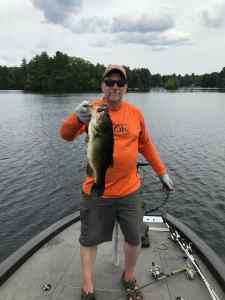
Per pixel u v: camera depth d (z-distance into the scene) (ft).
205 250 11.42
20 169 46.96
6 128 84.23
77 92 290.97
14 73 374.84
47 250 11.87
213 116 116.98
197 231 29.40
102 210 9.10
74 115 8.89
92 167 8.30
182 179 42.75
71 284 10.06
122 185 9.02
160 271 10.73
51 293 9.64
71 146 63.21
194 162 51.08
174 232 12.97
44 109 133.18
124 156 8.79
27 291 9.71
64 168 47.88
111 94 8.84
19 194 37.32
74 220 13.93
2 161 51.08
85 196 9.16
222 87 483.10
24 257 11.04
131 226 9.16
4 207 33.83
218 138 71.87
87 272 9.16
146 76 424.05
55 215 32.19
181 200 35.96
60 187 39.73
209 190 38.78
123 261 11.38
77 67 304.09
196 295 9.57
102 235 9.30
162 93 334.24
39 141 67.62
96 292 9.73
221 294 9.55
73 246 12.14
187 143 66.28
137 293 9.43
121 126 8.98
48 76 299.17
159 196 37.04
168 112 130.82
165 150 59.77
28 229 29.35
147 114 122.52
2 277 9.92
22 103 167.32
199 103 185.68
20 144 64.34
